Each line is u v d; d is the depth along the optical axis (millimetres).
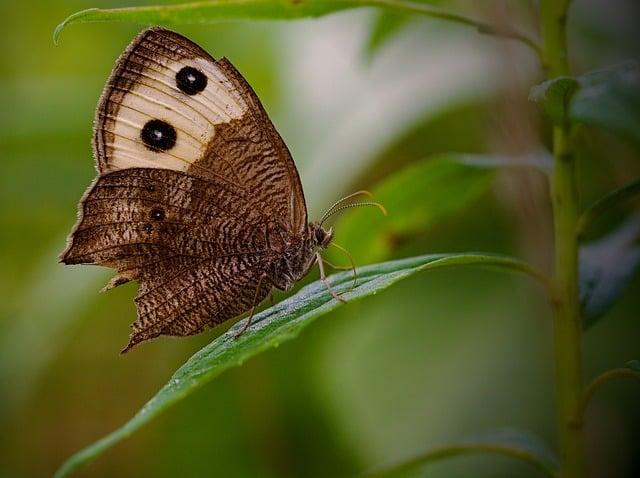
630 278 311
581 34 364
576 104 308
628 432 361
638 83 311
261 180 315
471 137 376
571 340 306
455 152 379
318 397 385
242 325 302
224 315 317
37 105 398
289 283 321
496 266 305
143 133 310
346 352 386
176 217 311
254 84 389
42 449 389
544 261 348
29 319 370
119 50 420
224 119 312
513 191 347
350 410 381
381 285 291
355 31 375
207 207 312
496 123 352
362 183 381
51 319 367
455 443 316
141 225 309
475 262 299
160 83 309
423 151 379
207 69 309
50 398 390
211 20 303
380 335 385
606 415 363
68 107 397
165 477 390
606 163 360
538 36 351
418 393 377
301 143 365
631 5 361
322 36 378
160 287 312
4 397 372
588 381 365
